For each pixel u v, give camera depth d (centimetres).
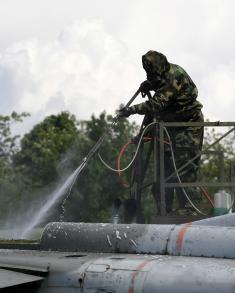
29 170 4566
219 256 984
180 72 1388
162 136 1322
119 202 1310
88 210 3322
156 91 1374
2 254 1102
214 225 1061
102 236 1094
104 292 946
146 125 1420
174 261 951
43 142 4997
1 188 3653
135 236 1069
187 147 1389
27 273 1009
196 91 1405
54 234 1141
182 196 1406
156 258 980
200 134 1404
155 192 1395
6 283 930
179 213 1398
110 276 953
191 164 1399
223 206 1253
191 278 894
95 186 3344
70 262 1015
